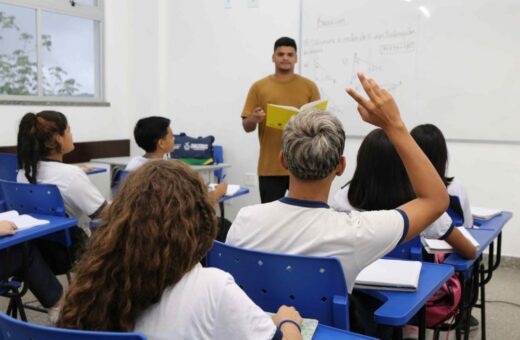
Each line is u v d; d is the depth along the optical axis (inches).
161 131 117.2
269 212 52.5
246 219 53.9
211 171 184.2
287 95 141.0
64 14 182.9
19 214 93.7
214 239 38.0
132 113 204.4
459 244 66.2
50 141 96.0
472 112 148.3
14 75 167.9
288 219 51.1
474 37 145.6
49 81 180.4
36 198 90.4
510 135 144.3
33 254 85.4
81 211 97.2
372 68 161.5
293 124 50.2
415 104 155.7
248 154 189.0
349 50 164.6
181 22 195.2
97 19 193.8
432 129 79.7
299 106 141.3
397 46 156.6
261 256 49.0
